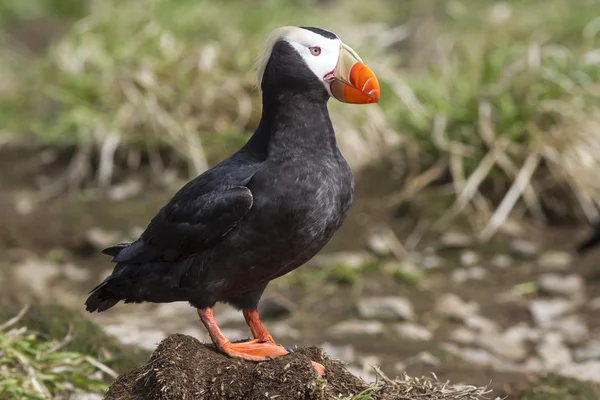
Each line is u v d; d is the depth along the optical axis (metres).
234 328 10.07
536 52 14.33
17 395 7.20
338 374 6.02
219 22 17.73
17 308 8.47
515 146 13.26
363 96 6.21
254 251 6.16
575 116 13.52
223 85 15.29
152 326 10.14
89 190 14.33
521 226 12.73
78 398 7.50
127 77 15.58
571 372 8.85
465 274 11.66
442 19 19.86
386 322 10.27
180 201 6.36
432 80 15.77
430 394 5.92
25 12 23.89
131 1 18.36
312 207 6.13
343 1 21.98
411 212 13.00
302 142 6.26
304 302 10.88
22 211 13.60
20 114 17.06
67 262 12.34
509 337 9.95
